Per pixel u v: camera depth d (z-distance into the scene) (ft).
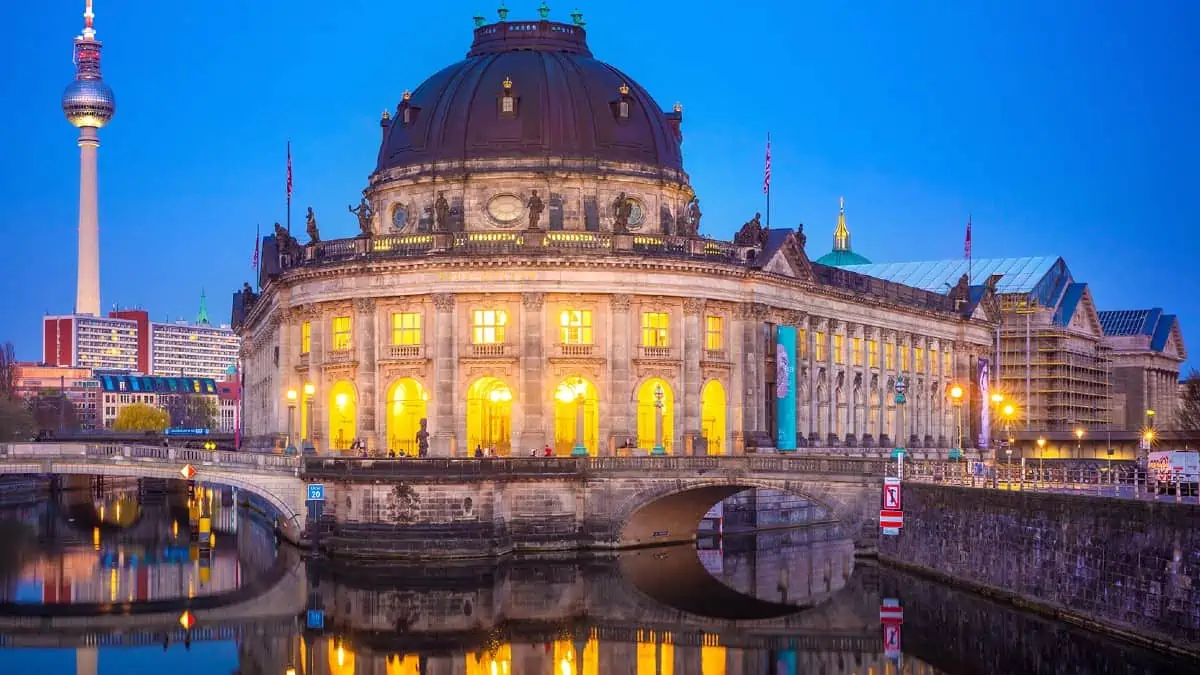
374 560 314.14
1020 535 252.01
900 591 281.74
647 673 220.23
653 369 373.81
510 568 311.88
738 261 392.06
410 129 404.16
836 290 441.68
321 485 325.21
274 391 438.40
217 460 342.23
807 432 428.56
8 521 458.91
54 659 231.09
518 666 225.35
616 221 376.68
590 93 402.11
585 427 370.32
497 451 364.38
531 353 362.74
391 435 373.40
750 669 222.89
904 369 503.20
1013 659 217.56
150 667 224.74
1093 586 226.17
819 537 399.44
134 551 367.86
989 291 575.79
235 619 261.65
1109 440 607.78
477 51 425.69
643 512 354.33
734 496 399.65
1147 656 208.85
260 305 463.42
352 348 377.71
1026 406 644.27
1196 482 247.50
